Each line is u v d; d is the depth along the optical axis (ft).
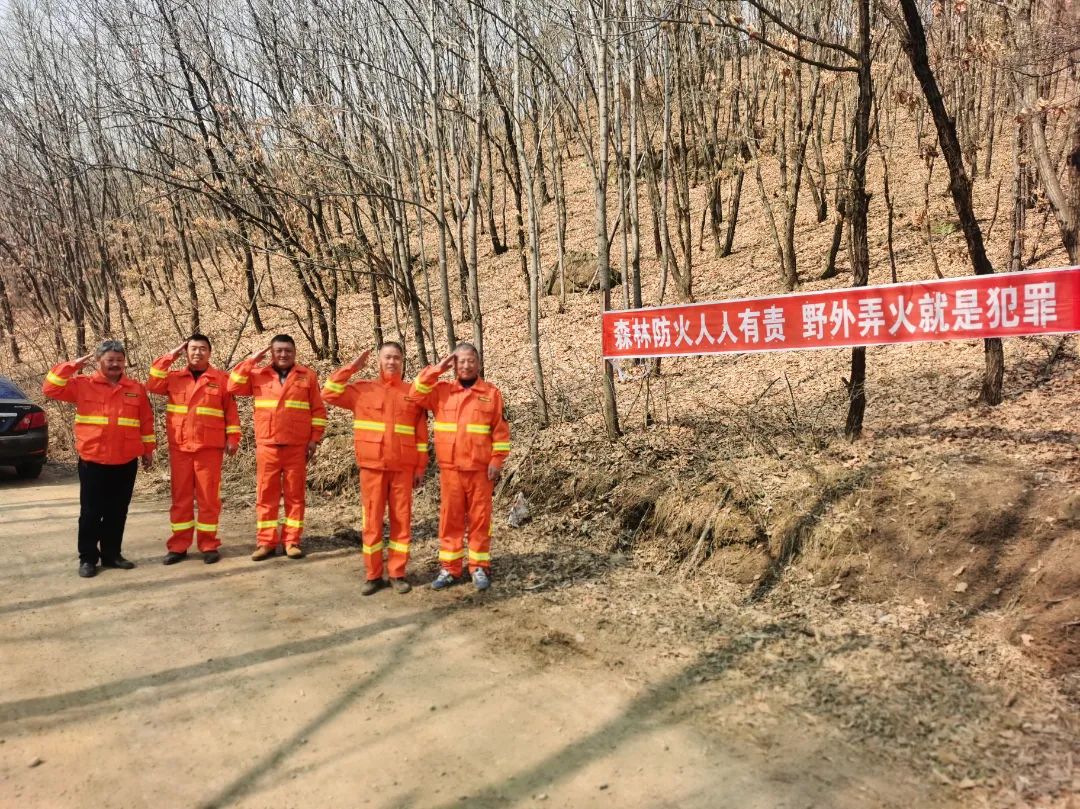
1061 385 20.52
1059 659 11.98
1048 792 9.46
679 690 12.57
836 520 16.52
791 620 14.69
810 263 39.83
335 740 11.24
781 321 18.71
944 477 16.43
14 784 10.16
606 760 10.61
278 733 11.46
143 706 12.31
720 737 11.12
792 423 21.31
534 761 10.62
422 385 17.08
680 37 40.81
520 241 48.16
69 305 57.31
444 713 12.00
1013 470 16.03
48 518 25.05
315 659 14.03
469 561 17.71
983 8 25.59
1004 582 13.84
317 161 29.78
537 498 22.72
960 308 15.92
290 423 19.98
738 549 17.39
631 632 14.84
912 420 20.52
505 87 39.32
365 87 33.71
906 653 12.92
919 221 26.81
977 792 9.60
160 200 36.04
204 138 31.96
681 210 37.09
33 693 12.77
